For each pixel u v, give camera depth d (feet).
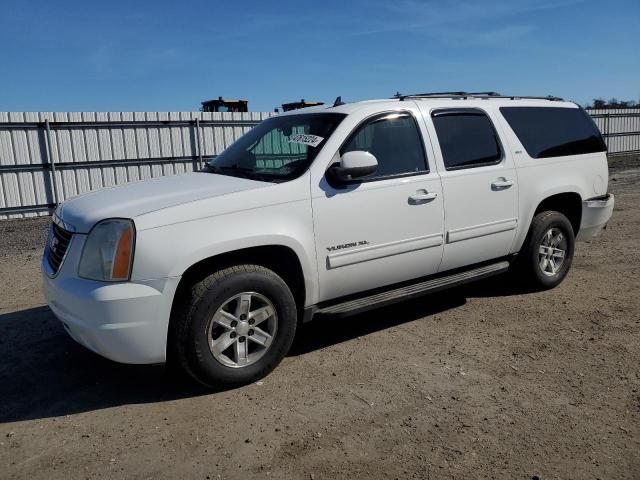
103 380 13.25
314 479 9.31
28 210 50.83
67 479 9.43
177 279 11.57
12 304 19.48
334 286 14.06
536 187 18.44
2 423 11.35
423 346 14.97
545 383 12.64
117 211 11.87
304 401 11.99
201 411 11.66
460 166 16.38
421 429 10.78
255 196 12.66
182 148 59.41
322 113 15.46
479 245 16.98
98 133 54.08
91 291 11.34
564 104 20.57
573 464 9.61
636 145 108.58
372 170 13.66
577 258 24.84
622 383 12.57
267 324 13.03
